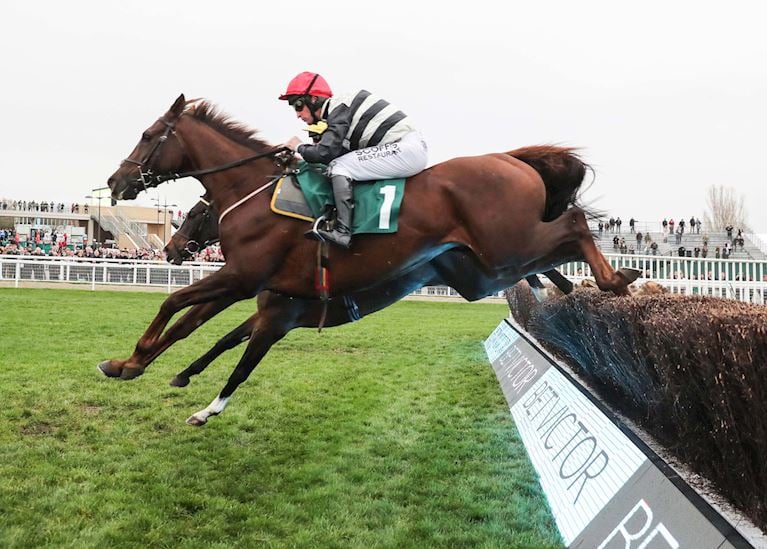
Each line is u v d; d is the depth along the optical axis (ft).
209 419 14.93
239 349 25.63
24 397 16.51
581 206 11.56
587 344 12.53
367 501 10.02
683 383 7.84
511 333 23.11
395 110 11.47
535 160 11.72
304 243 11.32
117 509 9.57
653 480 7.54
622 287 10.64
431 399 17.40
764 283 29.09
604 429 9.57
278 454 12.48
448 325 37.58
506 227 10.87
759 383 6.37
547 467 10.71
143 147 12.70
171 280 61.16
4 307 38.93
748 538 6.21
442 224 11.07
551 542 8.50
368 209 11.00
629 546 7.13
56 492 10.18
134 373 11.96
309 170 11.51
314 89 11.56
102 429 13.96
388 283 12.50
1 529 8.77
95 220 135.44
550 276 13.88
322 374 20.98
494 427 14.44
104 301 44.96
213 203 12.52
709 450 7.60
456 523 9.16
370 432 14.06
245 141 12.51
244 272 11.44
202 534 8.84
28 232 112.16
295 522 9.30
